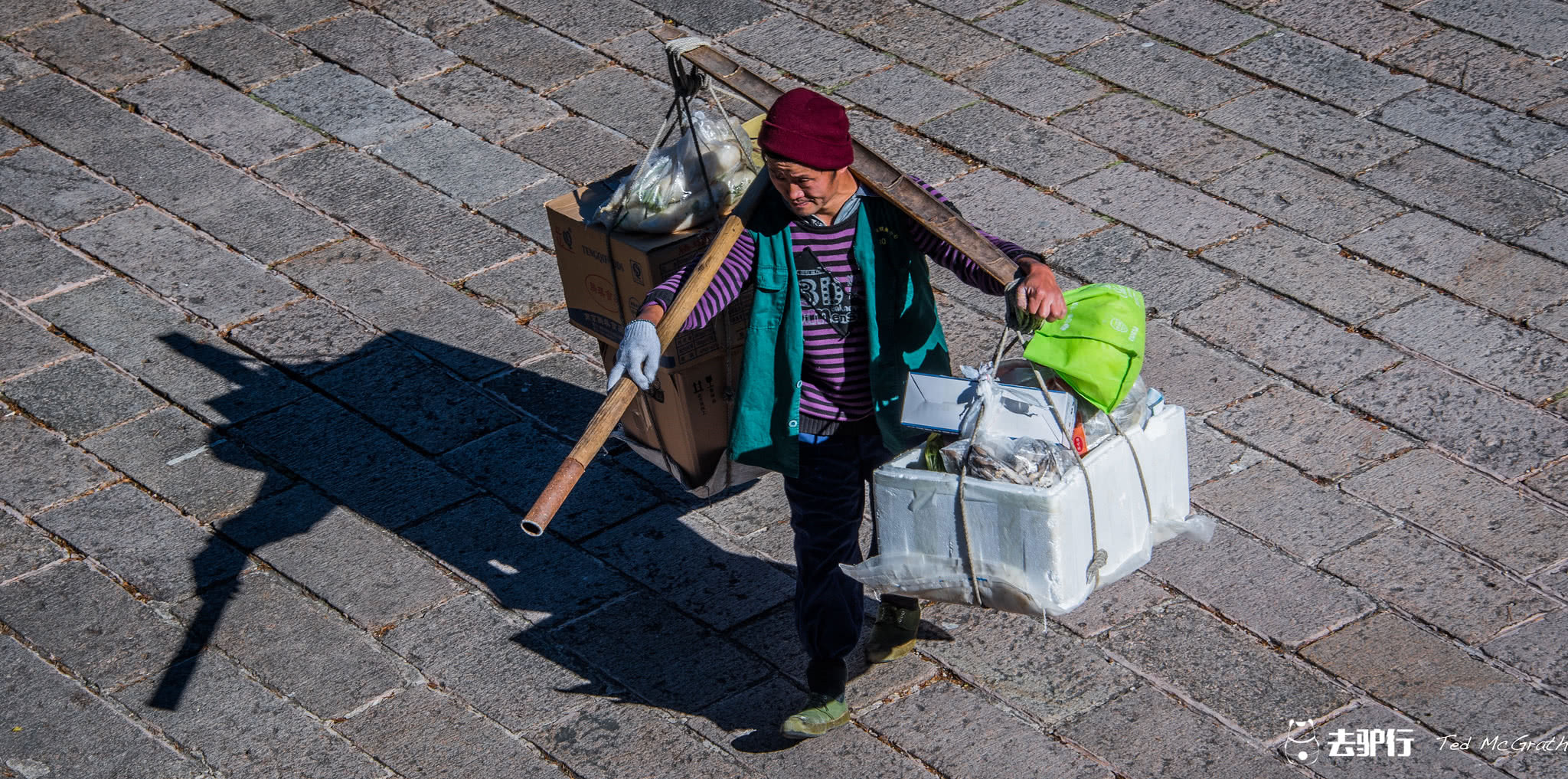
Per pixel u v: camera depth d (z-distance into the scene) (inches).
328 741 179.9
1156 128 284.4
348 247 268.5
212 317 253.1
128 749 180.1
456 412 231.5
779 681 184.7
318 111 306.3
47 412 234.5
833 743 176.1
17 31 340.2
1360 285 242.8
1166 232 257.9
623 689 185.0
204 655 192.5
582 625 194.5
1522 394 219.6
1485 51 299.0
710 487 190.2
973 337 238.2
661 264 172.7
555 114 300.8
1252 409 221.0
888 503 150.1
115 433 230.1
